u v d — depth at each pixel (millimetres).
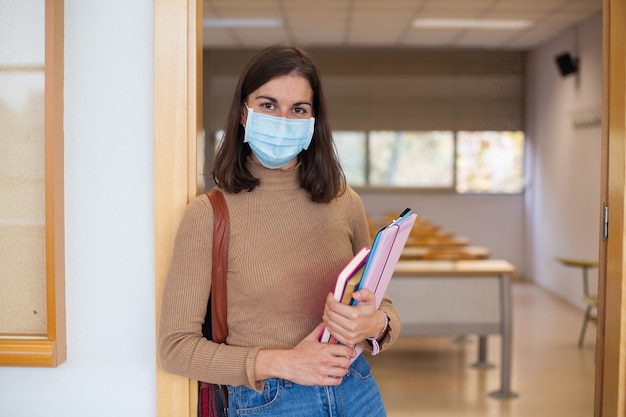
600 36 7426
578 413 4461
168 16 1980
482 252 6109
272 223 1759
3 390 2072
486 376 5305
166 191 1995
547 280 9234
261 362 1646
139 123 2027
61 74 1996
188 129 2008
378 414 1796
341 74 10094
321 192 1805
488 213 10328
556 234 8852
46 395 2074
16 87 2023
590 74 7695
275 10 7363
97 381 2074
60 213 2004
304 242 1767
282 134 1713
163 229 2000
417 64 10094
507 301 4766
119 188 2035
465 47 9930
